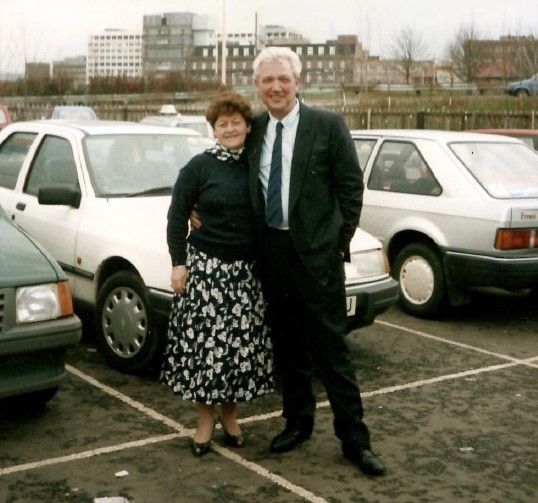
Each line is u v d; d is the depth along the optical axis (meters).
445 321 7.65
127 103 42.91
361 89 42.22
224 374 4.18
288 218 4.01
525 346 6.87
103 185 6.33
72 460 4.33
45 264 4.71
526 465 4.43
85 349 6.34
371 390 5.62
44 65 49.34
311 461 4.39
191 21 76.12
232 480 4.14
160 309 5.40
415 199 7.69
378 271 6.05
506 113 20.94
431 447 4.65
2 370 4.40
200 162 4.21
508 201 7.21
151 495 3.95
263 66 4.02
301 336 4.38
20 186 7.04
